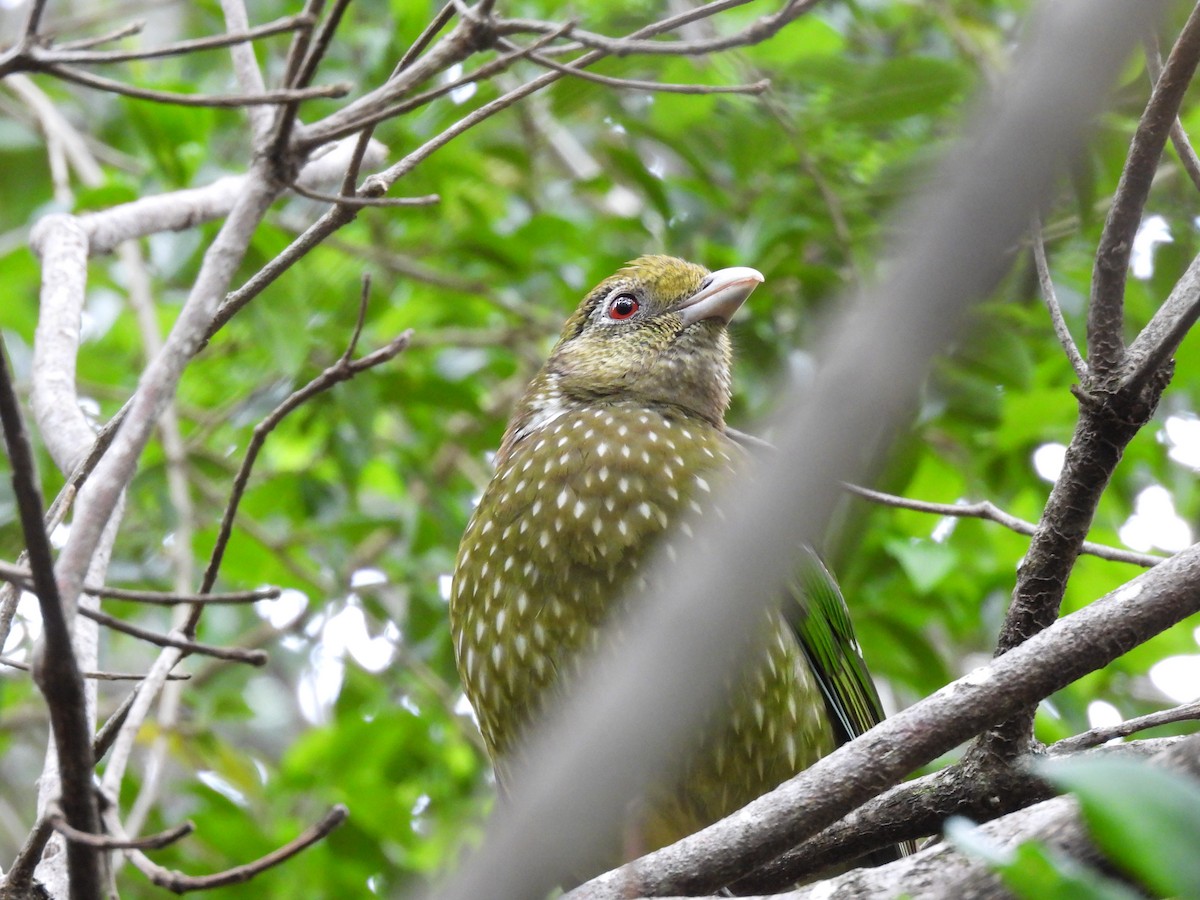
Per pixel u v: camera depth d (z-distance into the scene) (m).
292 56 6.11
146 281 13.59
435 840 14.34
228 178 11.55
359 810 13.77
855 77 12.08
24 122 15.46
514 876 4.60
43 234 9.53
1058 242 12.13
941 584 13.70
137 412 5.59
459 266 15.16
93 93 17.23
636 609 8.80
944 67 11.84
